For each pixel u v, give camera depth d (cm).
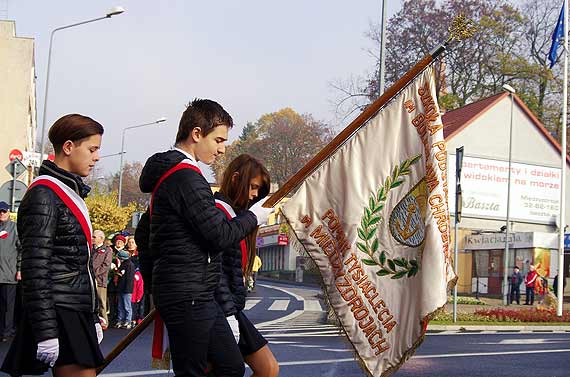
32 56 4622
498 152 4691
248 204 544
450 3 4925
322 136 8431
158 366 489
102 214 4444
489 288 4209
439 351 1322
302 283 5719
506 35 4997
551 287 3856
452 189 4559
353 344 550
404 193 554
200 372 439
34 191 449
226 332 447
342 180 557
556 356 1266
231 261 513
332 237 555
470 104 4956
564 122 2995
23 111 4594
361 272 552
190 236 438
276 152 8394
